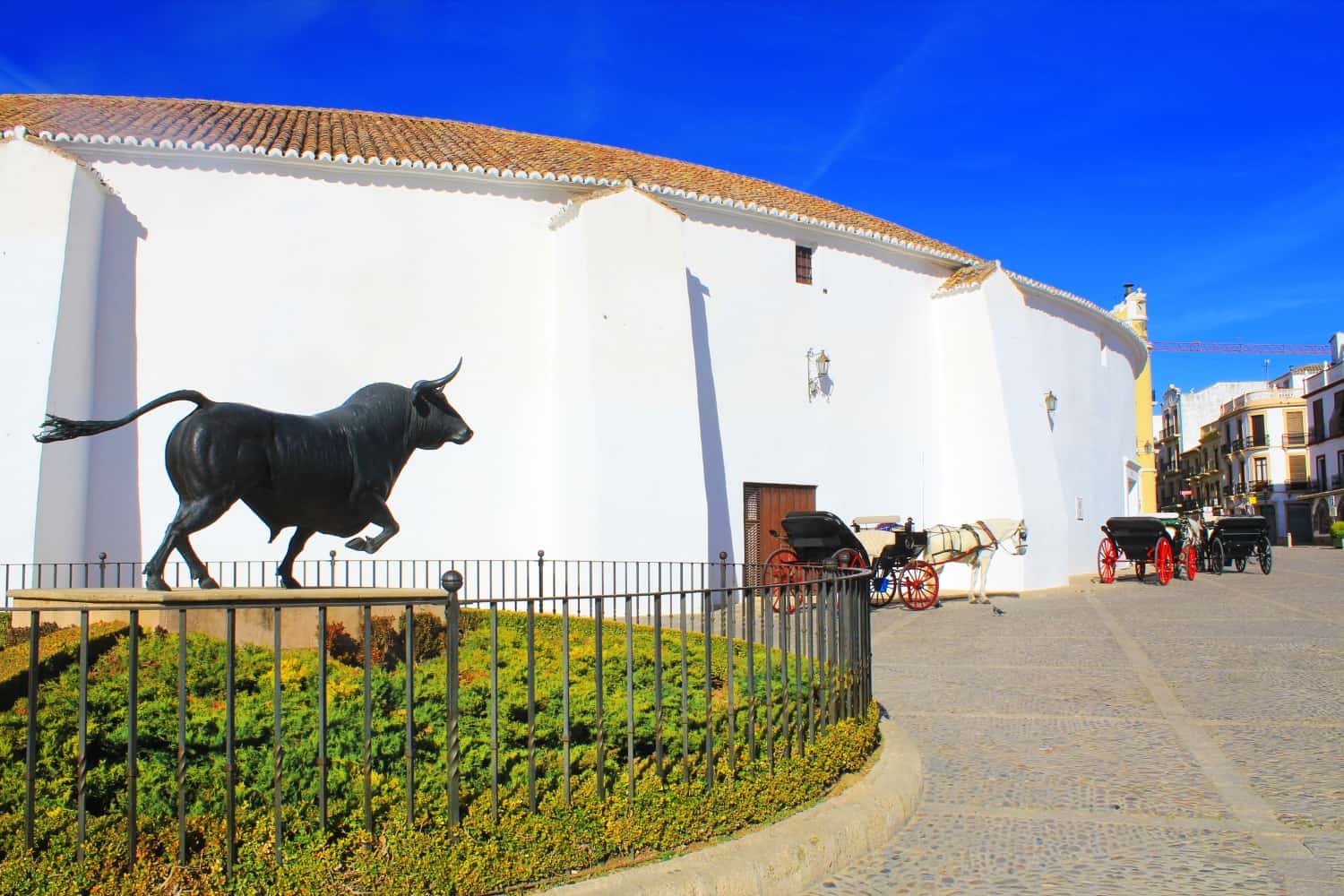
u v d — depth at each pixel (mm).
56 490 11734
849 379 18250
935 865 4680
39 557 11359
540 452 14633
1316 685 8812
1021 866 4652
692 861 4102
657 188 15688
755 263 17078
